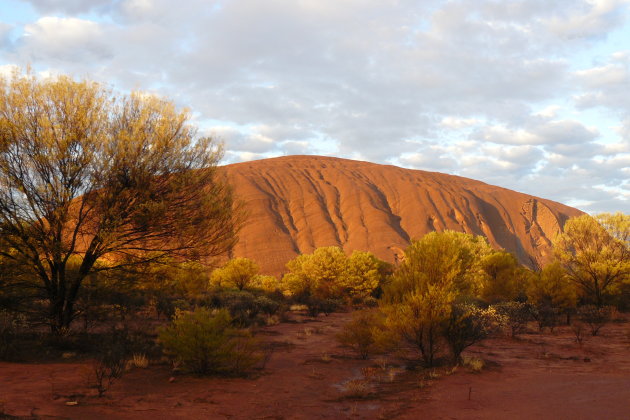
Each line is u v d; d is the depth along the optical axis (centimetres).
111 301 1355
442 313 1186
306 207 17225
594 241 3325
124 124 1285
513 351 1433
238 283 4244
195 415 682
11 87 1187
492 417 652
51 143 1156
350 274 4375
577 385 860
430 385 913
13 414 596
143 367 1034
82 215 1227
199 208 1291
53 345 1184
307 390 901
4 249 1166
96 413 650
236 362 1051
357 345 1508
